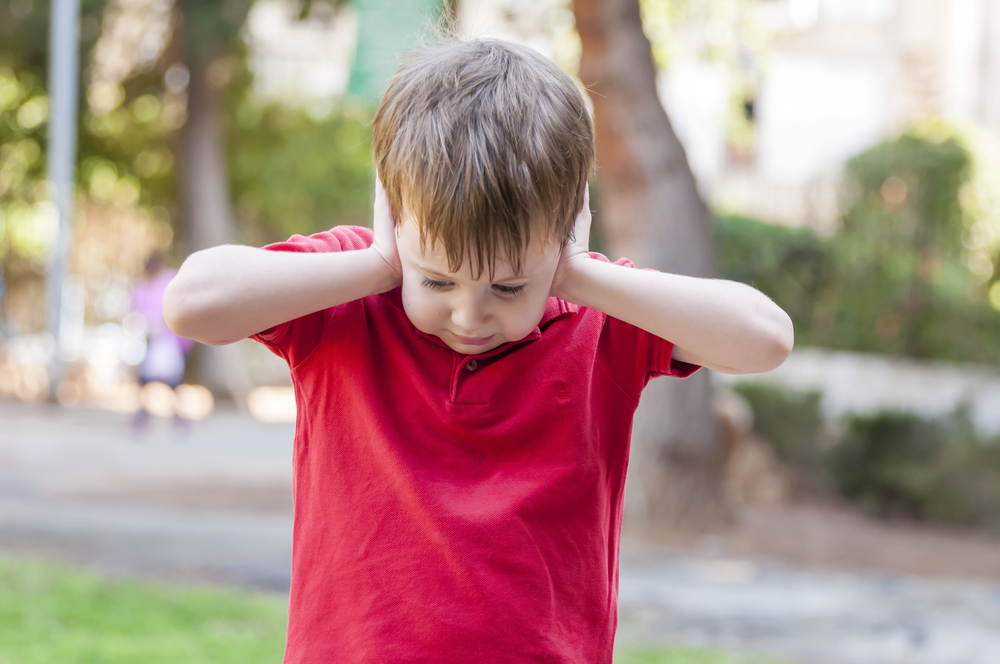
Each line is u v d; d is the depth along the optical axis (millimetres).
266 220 15781
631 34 6469
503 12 8766
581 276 1328
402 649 1272
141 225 15250
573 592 1335
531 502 1320
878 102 18078
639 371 1425
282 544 5895
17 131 14172
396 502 1317
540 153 1188
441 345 1370
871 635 4578
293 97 15258
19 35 12516
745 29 12664
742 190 15922
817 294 12055
